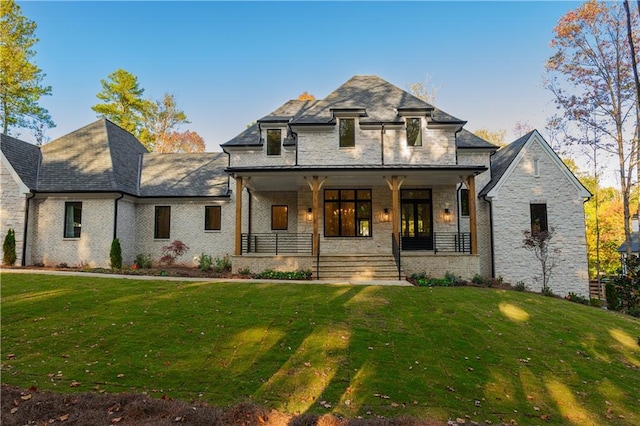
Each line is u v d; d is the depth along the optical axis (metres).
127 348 6.91
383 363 6.52
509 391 5.87
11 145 17.88
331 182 17.48
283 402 5.16
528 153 17.33
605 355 7.76
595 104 23.41
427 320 8.95
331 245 17.86
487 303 10.92
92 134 20.52
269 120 19.39
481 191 18.14
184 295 10.79
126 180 19.34
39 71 28.83
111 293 10.86
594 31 22.56
